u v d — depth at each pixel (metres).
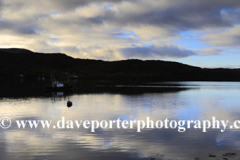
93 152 14.91
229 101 47.88
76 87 99.75
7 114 30.42
